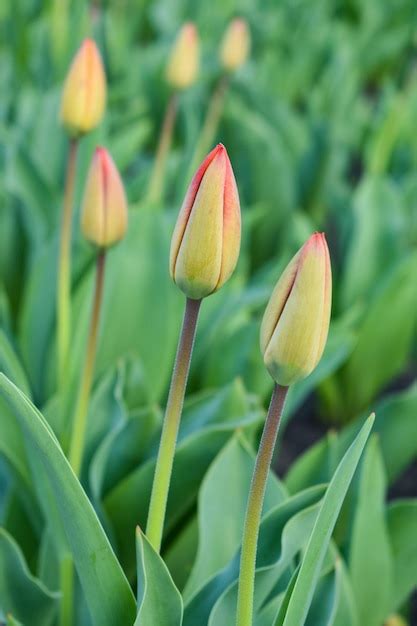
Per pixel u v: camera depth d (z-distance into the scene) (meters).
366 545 0.91
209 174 0.65
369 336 1.46
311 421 1.64
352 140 2.36
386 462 1.09
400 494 1.51
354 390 1.54
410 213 1.79
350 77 2.44
